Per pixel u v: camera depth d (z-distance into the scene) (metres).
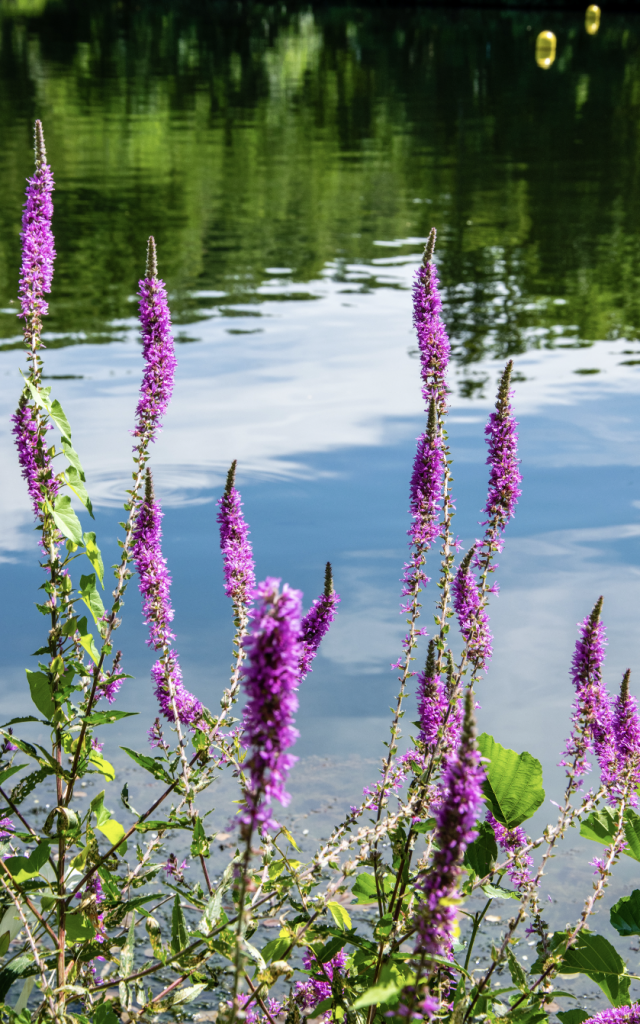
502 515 3.72
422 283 3.97
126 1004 3.19
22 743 3.31
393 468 9.96
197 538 8.51
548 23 78.94
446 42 69.62
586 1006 4.47
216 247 20.83
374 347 14.06
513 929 3.09
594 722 3.28
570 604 7.67
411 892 3.17
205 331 14.90
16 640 7.12
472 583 3.73
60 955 3.27
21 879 3.34
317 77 56.38
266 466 9.95
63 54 64.12
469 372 12.99
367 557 8.24
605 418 11.38
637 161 31.41
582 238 21.50
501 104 45.19
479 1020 3.14
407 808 3.23
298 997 3.63
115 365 13.03
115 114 41.59
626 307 16.22
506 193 26.77
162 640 3.65
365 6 96.06
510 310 16.05
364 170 30.47
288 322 15.39
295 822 5.38
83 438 10.48
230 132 38.47
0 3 96.38
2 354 13.41
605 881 3.15
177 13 90.81
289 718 2.14
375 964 3.16
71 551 3.50
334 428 10.98
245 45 70.94
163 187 27.45
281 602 2.12
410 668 6.79
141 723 6.36
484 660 3.66
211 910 3.14
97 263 19.22
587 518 9.09
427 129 39.03
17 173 28.53
